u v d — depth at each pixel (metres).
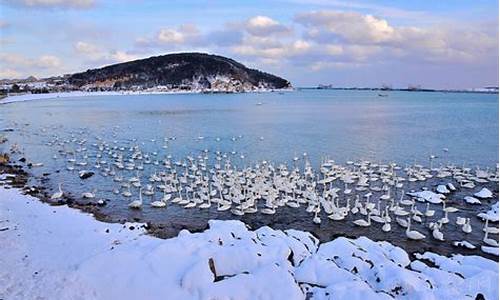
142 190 34.78
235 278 15.32
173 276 16.28
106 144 58.94
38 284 16.62
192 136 68.50
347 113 115.56
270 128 79.25
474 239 25.09
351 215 28.61
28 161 47.03
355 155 51.75
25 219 25.03
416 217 27.62
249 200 30.19
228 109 131.75
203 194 31.75
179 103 166.25
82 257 18.98
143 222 26.70
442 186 34.78
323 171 40.41
